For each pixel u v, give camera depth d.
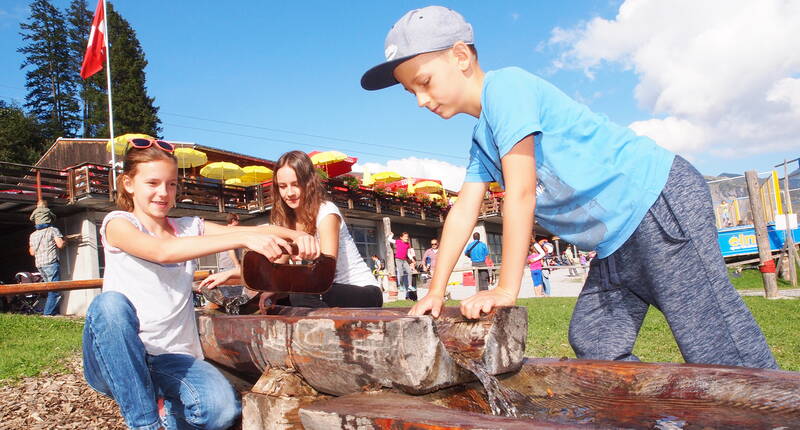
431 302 2.21
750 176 11.56
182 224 2.93
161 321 2.50
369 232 29.41
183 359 2.46
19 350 6.46
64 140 25.81
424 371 1.67
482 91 2.26
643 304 2.53
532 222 2.14
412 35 2.19
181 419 2.55
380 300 3.97
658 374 1.84
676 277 2.26
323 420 1.54
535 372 2.06
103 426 3.69
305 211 3.52
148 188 2.61
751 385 1.66
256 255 2.46
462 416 1.36
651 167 2.27
